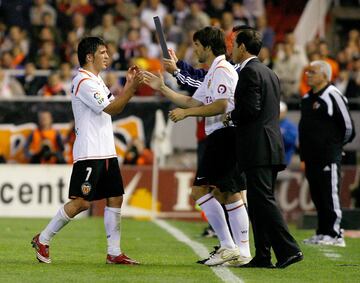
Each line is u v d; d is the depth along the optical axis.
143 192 54.84
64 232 42.66
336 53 74.75
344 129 39.31
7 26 71.88
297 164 58.12
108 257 29.86
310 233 45.06
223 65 29.34
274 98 28.62
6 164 54.19
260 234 28.67
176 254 33.72
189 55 63.62
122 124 56.28
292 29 76.62
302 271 28.70
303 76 58.72
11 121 55.91
